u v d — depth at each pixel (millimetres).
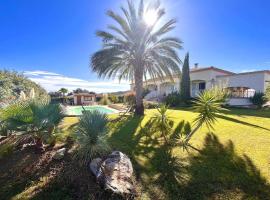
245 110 17062
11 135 6219
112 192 3719
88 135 4984
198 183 4352
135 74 13266
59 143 5918
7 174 4523
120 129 8633
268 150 6094
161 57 13000
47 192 3930
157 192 4039
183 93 21141
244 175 4633
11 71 26234
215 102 6652
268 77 19953
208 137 7336
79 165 4727
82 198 3709
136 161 5387
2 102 8305
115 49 12703
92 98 38719
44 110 5172
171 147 6398
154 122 9109
